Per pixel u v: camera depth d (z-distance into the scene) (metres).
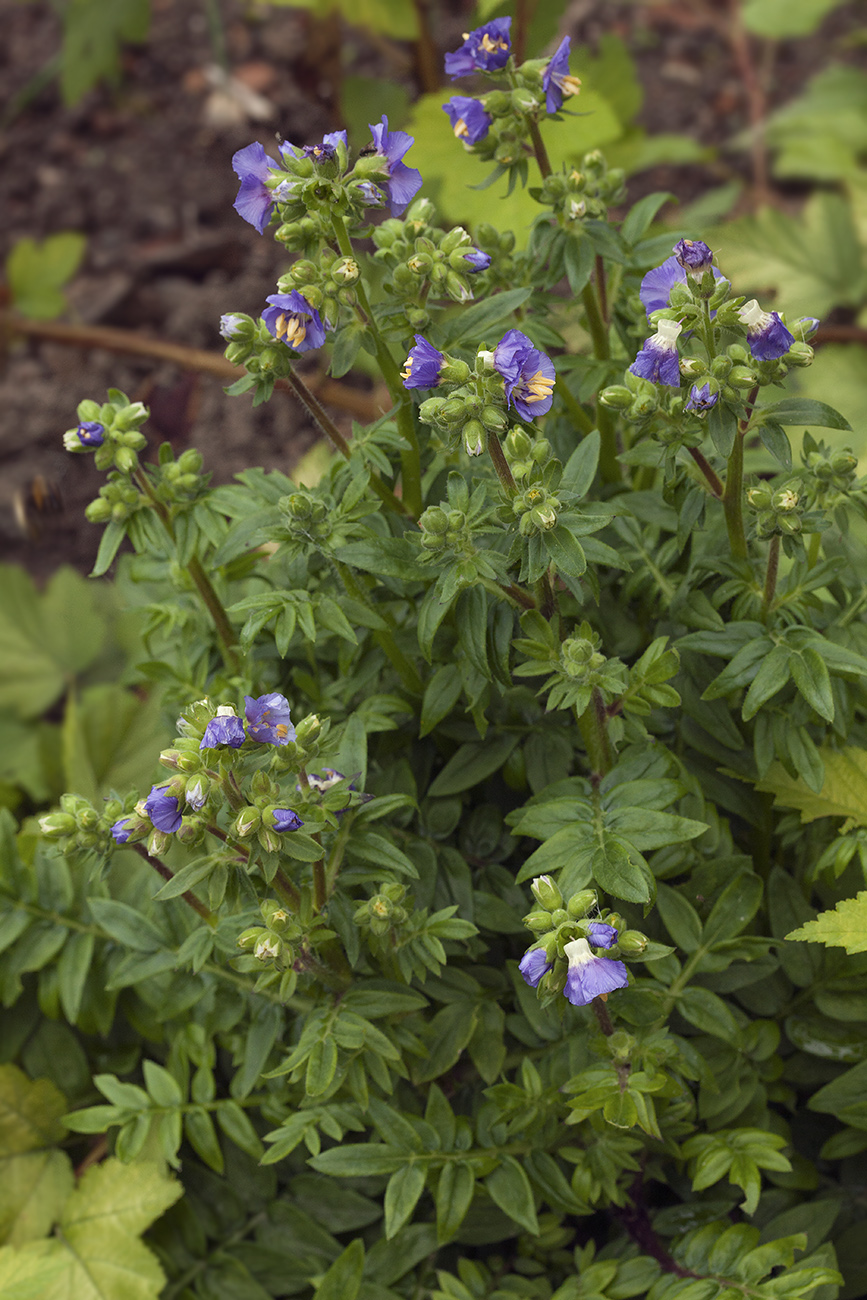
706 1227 1.47
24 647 2.07
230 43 3.17
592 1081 1.42
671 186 2.82
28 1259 1.53
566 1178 1.50
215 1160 1.51
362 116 2.34
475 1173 1.47
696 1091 1.49
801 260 2.11
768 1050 1.49
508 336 1.37
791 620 1.47
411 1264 1.49
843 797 1.49
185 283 2.68
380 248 1.45
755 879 1.48
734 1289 1.43
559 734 1.50
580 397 1.53
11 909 1.57
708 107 2.98
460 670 1.48
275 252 2.43
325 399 2.03
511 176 1.49
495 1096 1.46
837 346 1.96
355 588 1.47
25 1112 1.59
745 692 1.49
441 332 1.46
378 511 1.49
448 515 1.41
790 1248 1.44
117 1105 1.52
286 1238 1.54
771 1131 1.50
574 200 1.47
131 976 1.52
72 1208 1.56
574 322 1.62
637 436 1.50
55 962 1.59
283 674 1.56
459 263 1.43
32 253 2.65
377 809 1.46
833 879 1.49
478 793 1.55
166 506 1.48
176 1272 1.55
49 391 2.54
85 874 1.60
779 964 1.50
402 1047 1.49
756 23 2.74
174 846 1.57
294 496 1.44
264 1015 1.50
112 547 1.47
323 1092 1.43
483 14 1.95
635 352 1.53
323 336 1.42
